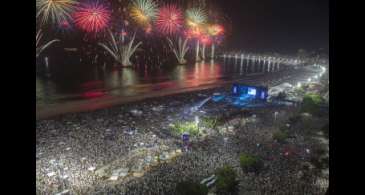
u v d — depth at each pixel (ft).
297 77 374.22
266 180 91.04
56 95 221.05
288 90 268.62
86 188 84.74
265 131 143.84
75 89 248.73
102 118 162.09
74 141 122.72
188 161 105.19
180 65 501.56
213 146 122.01
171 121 161.99
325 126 145.38
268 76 380.99
